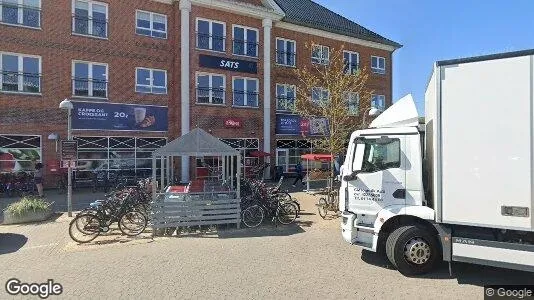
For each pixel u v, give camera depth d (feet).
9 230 30.68
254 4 76.38
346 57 89.35
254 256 23.04
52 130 57.67
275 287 17.61
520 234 17.15
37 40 56.90
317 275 19.35
